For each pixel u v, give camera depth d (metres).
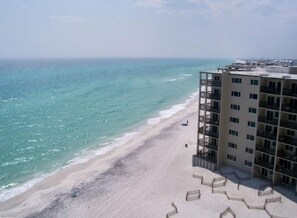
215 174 62.00
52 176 67.50
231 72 61.69
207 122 64.75
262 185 56.03
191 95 177.12
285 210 48.81
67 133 100.12
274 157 55.88
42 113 127.25
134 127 107.44
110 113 128.62
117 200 55.56
